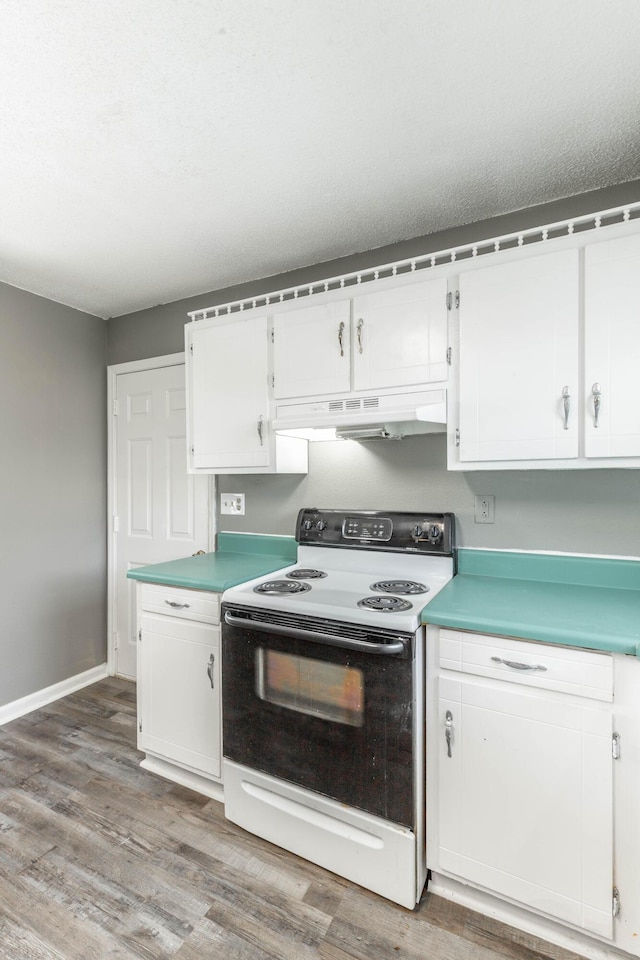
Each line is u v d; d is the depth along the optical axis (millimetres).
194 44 1150
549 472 1840
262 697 1673
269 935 1362
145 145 1516
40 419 2736
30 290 2668
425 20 1099
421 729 1463
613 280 1451
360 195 1801
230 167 1630
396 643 1411
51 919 1408
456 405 1698
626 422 1438
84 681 2979
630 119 1412
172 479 2854
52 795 1955
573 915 1271
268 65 1214
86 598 3010
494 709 1360
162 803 1917
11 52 1165
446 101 1340
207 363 2277
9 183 1708
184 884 1532
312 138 1490
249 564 2256
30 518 2684
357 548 2111
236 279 2539
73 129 1434
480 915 1430
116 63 1200
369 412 1797
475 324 1661
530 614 1405
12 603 2590
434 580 1910
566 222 1522
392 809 1439
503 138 1496
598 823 1237
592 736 1240
